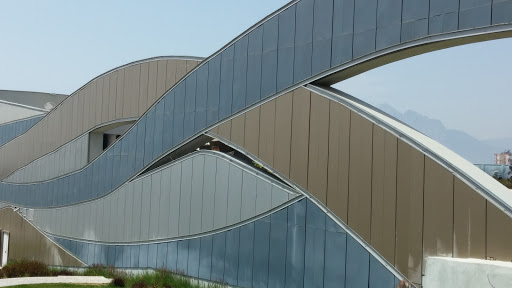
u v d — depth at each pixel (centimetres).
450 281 1191
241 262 1947
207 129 2117
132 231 2523
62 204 3088
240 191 1972
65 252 3003
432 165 1324
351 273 1526
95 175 2814
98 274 2538
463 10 1290
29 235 3403
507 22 1209
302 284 1688
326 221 1616
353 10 1555
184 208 2245
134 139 2558
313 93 1677
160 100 2416
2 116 4078
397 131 1416
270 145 1825
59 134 3186
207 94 2133
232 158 2027
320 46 1655
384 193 1442
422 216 1342
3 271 2581
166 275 2206
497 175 2178
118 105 2695
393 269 1407
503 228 1170
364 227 1494
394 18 1442
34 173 3434
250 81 1920
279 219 1795
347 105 1564
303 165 1700
